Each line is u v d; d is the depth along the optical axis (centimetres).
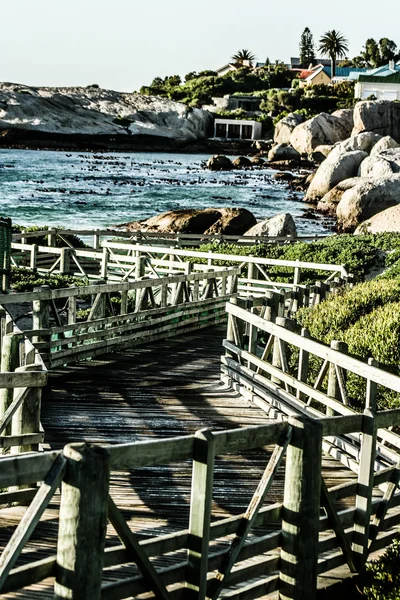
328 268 1936
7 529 603
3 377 657
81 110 11106
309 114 11244
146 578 449
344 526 612
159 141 11212
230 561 488
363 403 1052
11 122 10456
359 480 593
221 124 11831
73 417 957
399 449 876
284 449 514
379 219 3550
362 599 578
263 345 1555
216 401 1067
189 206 5247
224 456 843
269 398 1020
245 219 3378
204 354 1366
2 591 386
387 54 17262
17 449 691
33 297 1130
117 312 1764
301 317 1456
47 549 566
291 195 6022
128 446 437
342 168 5469
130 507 684
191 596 474
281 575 532
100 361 1270
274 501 730
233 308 1154
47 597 486
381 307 1385
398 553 607
